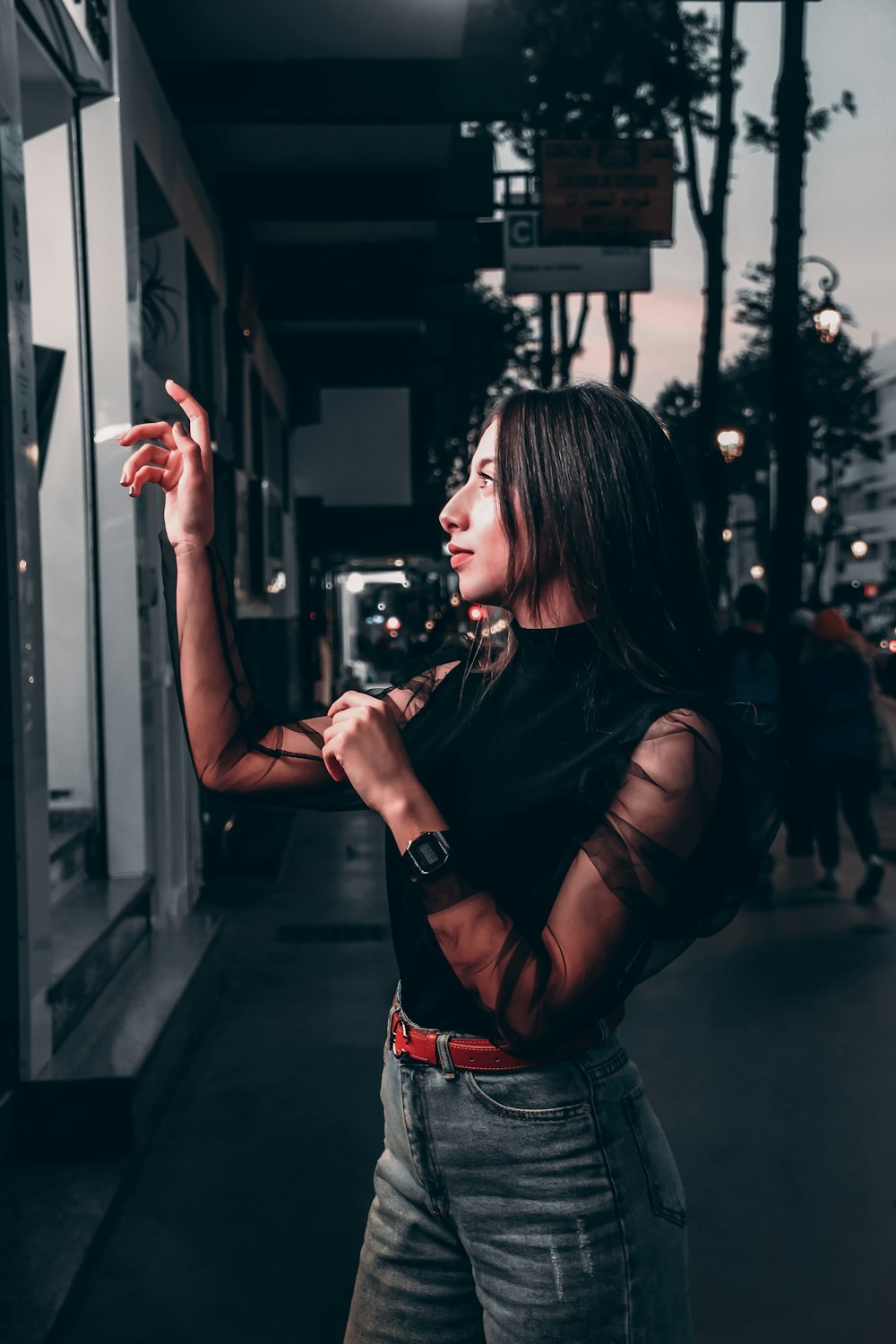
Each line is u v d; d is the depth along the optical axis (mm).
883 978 6105
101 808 5914
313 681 21875
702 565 1482
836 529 63406
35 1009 3906
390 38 8656
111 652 5883
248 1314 3092
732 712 1385
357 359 18141
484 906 1270
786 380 15438
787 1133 4211
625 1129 1410
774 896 8062
